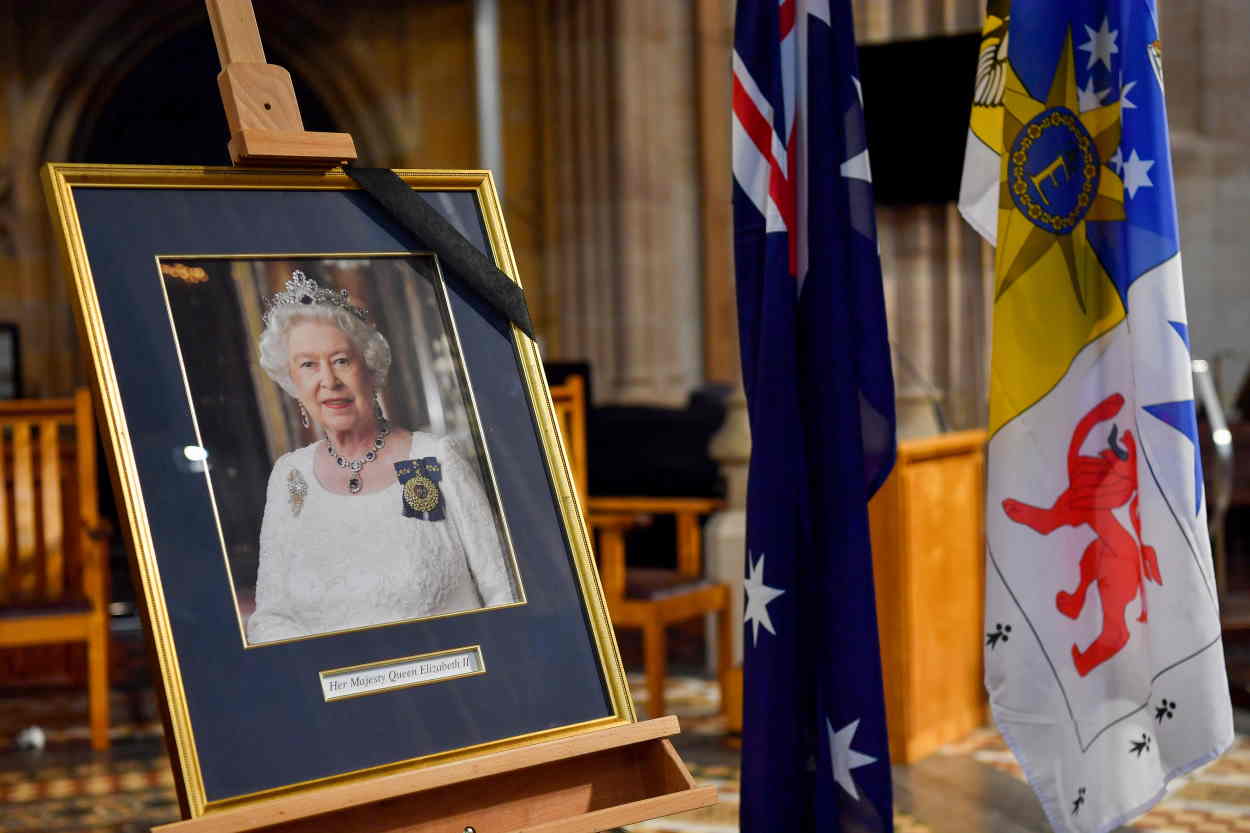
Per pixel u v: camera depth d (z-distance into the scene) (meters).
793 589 2.07
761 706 2.07
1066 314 2.18
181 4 10.51
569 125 10.59
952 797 3.39
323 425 1.45
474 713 1.41
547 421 1.58
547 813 1.44
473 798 1.40
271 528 1.39
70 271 1.36
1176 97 8.34
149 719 4.56
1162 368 2.08
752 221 2.14
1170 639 2.11
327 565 1.40
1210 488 5.17
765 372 2.06
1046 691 2.19
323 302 1.49
